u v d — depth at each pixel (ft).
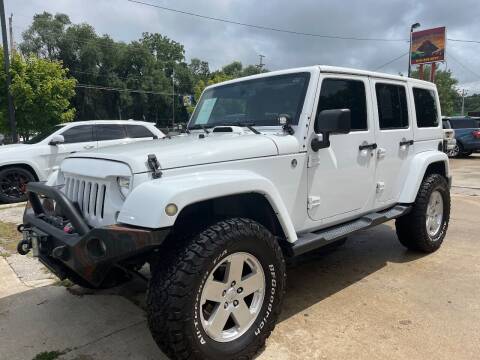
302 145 10.54
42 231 9.40
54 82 54.13
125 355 9.26
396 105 14.25
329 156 11.33
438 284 12.95
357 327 10.31
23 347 9.62
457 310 11.15
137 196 7.68
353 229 11.89
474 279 13.33
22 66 52.54
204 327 8.01
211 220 8.58
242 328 8.68
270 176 9.88
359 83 12.56
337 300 11.91
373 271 14.19
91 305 11.74
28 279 13.61
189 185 7.77
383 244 17.40
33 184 10.30
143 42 205.46
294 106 10.94
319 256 15.90
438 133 16.74
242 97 12.47
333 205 11.69
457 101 259.19
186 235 8.14
